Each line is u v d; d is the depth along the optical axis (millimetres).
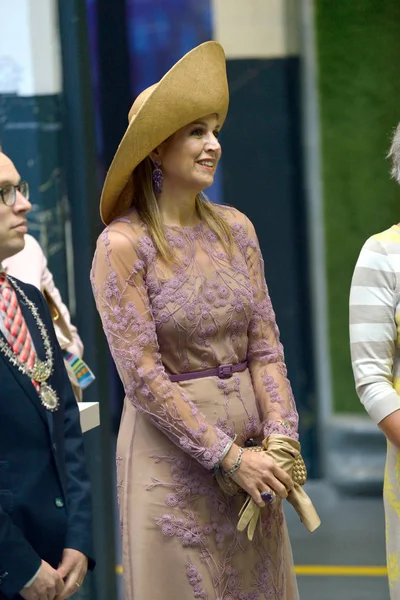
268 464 6688
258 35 16266
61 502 6285
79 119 10742
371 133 16141
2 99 10758
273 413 7102
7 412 6129
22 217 6387
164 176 7027
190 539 6828
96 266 6855
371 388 7055
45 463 6227
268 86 16312
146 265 6855
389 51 15922
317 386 16672
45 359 6449
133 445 7000
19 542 5938
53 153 10742
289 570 7465
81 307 10648
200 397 6918
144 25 17234
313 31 16031
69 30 10680
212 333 6969
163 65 17312
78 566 6246
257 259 7441
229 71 16406
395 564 7141
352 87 16094
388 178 16188
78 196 10742
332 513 15328
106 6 17203
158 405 6680
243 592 7004
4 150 10812
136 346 6711
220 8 16391
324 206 16375
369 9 15867
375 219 16312
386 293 7098
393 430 6953
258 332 7324
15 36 10719
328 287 16500
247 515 6742
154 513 6855
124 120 17547
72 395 6742
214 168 6996
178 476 6855
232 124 16469
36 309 6609
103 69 17391
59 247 10750
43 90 10742
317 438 16703
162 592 6840
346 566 13008
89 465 10328
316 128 16250
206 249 7102
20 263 9367
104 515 10398
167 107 6625
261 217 16609
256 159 16500
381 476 16281
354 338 7176
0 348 6234
